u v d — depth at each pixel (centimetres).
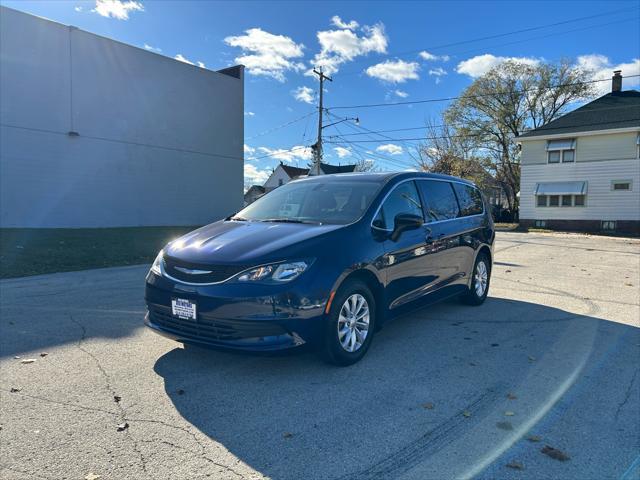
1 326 535
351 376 387
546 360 430
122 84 2162
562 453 272
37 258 1138
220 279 365
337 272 387
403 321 571
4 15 1738
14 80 1778
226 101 2722
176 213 2462
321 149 3356
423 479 248
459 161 4178
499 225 3525
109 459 263
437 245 533
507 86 3900
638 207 2667
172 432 294
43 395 346
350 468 258
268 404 334
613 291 773
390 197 485
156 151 2341
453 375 391
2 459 261
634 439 289
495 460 266
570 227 2894
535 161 3016
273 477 249
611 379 385
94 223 2080
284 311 357
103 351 445
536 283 855
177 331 390
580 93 3803
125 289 784
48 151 1897
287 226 433
